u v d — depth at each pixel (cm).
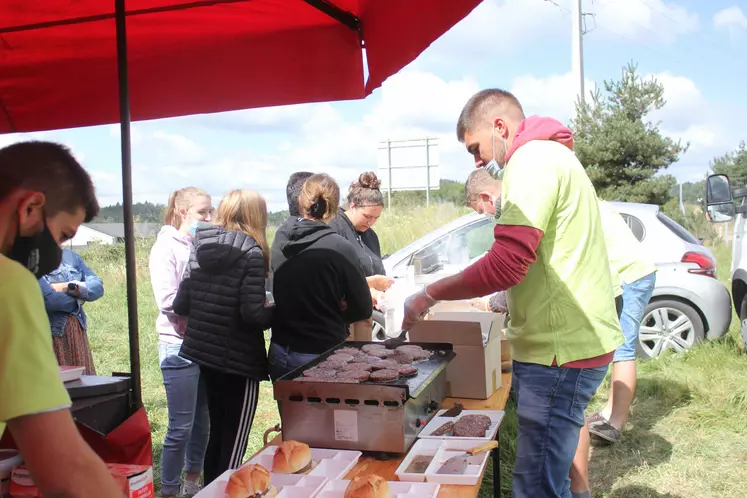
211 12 276
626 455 415
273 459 196
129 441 173
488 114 224
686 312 598
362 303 293
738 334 649
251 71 301
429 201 1520
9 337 106
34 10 261
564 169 206
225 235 296
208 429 365
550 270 207
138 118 309
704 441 433
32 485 151
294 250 290
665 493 367
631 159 1673
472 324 268
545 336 210
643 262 404
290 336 288
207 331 299
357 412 209
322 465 198
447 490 184
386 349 262
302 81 297
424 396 230
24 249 121
